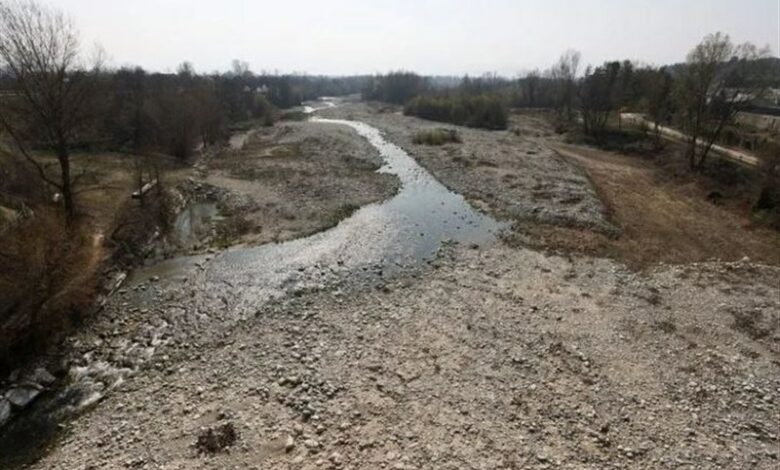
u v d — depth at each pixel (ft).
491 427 50.80
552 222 112.27
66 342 63.52
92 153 156.56
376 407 52.95
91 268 77.51
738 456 48.29
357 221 113.80
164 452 46.52
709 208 123.44
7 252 64.49
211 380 57.06
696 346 66.69
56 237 73.51
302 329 68.08
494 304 76.02
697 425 52.37
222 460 45.60
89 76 100.73
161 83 229.25
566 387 57.41
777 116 205.87
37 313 62.28
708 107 155.94
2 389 54.19
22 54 80.79
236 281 83.05
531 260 93.04
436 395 55.21
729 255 96.22
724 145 175.32
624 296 79.56
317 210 118.83
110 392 55.21
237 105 300.61
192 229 108.37
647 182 148.66
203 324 69.51
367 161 171.12
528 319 71.92
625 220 114.42
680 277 86.84
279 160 171.01
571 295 79.56
